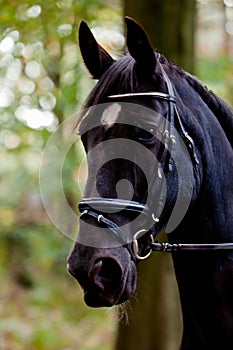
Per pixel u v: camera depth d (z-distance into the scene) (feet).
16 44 31.30
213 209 13.85
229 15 40.98
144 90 12.62
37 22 30.19
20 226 49.19
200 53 42.16
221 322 13.88
